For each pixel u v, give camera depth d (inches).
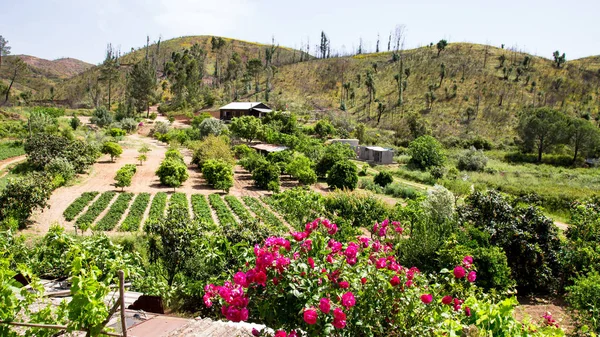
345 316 168.1
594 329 438.3
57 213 1173.7
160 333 267.7
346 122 3469.5
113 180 1683.1
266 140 2647.6
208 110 4045.3
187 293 498.0
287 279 176.6
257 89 4808.1
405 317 208.2
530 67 4350.4
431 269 613.3
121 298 170.4
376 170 2297.0
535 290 734.5
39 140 1712.6
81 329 171.2
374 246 247.4
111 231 1054.4
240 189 1697.8
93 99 4788.4
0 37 3846.0
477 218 792.9
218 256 509.4
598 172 2224.4
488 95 3826.3
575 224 805.2
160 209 1261.1
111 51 6968.5
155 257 574.6
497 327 242.2
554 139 2529.5
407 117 3614.7
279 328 178.5
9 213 995.3
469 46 5177.2
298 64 5703.7
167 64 5713.6
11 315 176.7
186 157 2315.5
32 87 5841.5
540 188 1721.2
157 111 4328.3
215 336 273.0
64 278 379.2
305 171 1790.1
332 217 1001.5
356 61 5447.8
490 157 2741.1
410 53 5374.0
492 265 618.5
